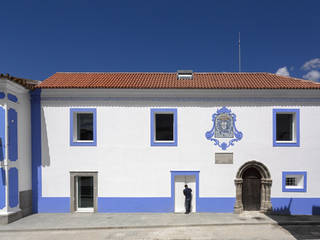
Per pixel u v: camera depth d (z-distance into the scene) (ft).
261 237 26.68
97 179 35.60
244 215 34.01
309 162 35.29
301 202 34.94
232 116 35.91
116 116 35.94
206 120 35.96
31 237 26.89
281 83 37.52
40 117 35.81
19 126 32.89
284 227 30.01
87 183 36.60
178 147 35.78
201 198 35.47
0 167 29.99
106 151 35.73
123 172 35.60
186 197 35.04
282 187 35.19
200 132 35.91
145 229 29.27
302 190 35.04
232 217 33.09
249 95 35.73
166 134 37.04
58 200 35.42
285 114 36.99
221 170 35.60
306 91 35.22
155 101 36.06
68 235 27.48
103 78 41.45
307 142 35.50
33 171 35.55
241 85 36.50
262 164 35.22
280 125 36.96
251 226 30.27
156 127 37.14
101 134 35.78
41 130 35.78
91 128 37.01
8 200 30.48
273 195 35.14
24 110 34.24
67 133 35.76
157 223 30.63
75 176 36.17
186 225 30.19
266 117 35.81
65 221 31.42
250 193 36.17
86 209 36.22
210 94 35.76
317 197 35.04
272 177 35.29
